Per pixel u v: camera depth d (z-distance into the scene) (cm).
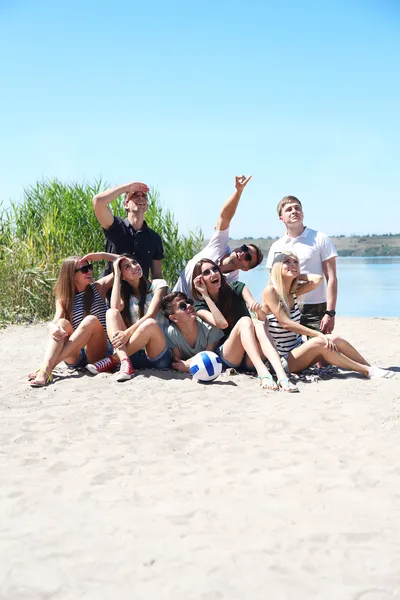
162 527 283
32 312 1085
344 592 230
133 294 599
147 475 346
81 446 393
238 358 577
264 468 351
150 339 576
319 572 244
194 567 248
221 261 605
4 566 252
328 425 424
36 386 545
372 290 1848
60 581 241
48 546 267
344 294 1723
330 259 607
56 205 1261
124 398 502
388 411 447
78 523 289
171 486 330
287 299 579
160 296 595
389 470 343
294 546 264
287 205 611
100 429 426
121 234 620
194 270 587
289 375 568
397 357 708
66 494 322
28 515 298
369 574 242
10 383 568
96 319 581
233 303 589
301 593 231
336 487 323
